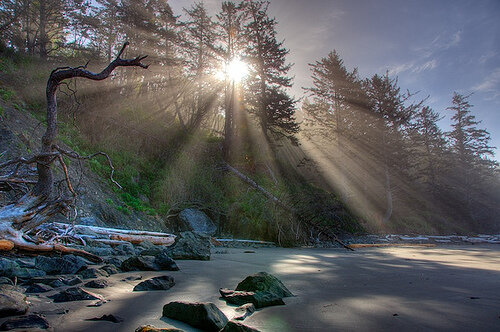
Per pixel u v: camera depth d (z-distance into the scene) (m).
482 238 27.72
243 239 14.76
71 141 13.79
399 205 31.53
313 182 28.11
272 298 3.02
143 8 22.38
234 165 21.77
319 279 4.77
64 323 2.21
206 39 23.75
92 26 23.98
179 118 22.36
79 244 7.14
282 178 23.83
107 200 11.91
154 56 21.69
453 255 10.98
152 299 3.07
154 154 18.05
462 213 36.41
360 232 21.88
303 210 16.88
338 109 29.23
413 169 32.88
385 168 27.69
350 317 2.55
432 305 3.01
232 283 4.18
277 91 24.45
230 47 24.88
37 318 2.17
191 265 6.15
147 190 15.00
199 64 23.72
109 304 2.81
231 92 25.31
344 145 29.02
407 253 11.89
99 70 21.25
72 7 23.61
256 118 26.14
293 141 25.78
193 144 20.89
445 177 42.94
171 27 23.83
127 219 11.89
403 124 28.86
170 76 22.31
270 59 24.48
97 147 14.96
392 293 3.65
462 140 46.34
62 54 24.30
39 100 15.00
